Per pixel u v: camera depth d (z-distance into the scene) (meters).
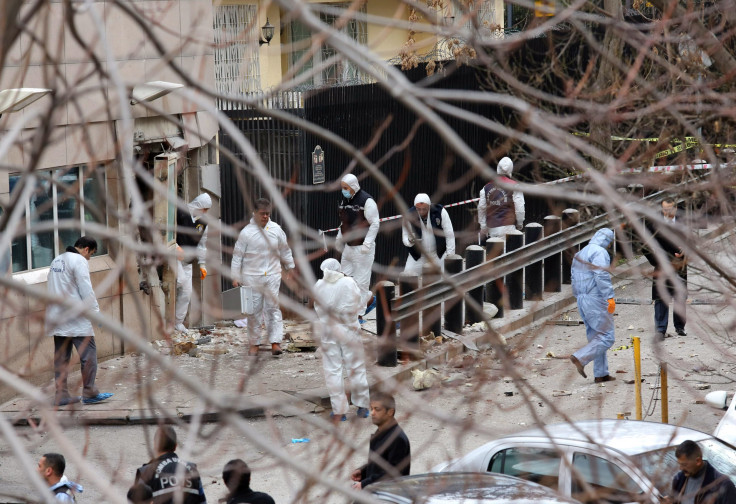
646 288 42.50
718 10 13.86
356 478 17.69
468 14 8.75
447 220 35.50
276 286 31.59
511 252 37.56
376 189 43.59
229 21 45.38
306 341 33.06
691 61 13.43
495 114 46.25
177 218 34.31
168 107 32.88
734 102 12.06
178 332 35.12
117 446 25.36
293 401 27.97
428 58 45.34
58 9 23.28
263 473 23.00
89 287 27.62
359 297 26.48
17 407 25.44
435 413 7.57
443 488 14.98
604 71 17.03
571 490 17.00
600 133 14.39
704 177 14.02
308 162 39.78
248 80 45.00
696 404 29.17
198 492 14.54
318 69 7.09
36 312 7.93
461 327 33.91
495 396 28.41
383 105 43.88
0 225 5.55
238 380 29.64
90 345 27.31
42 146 5.77
